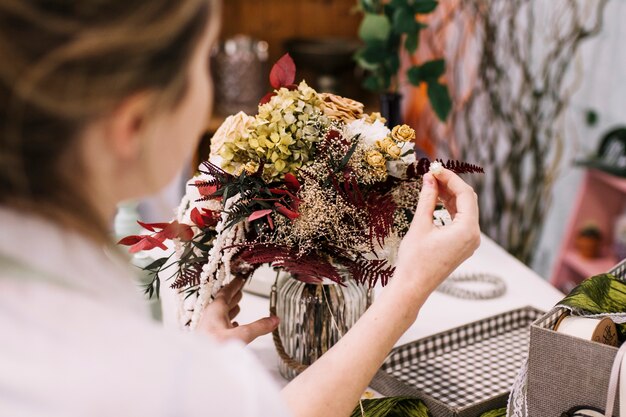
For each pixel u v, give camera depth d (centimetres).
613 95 254
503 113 295
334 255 104
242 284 107
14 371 43
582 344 87
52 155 44
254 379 49
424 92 335
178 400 45
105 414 43
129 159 48
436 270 77
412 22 210
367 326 73
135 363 45
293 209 99
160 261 104
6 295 44
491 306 146
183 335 50
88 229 47
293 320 113
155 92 45
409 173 103
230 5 354
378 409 101
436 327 137
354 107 109
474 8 305
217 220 102
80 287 46
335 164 100
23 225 45
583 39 259
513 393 95
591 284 102
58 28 41
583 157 267
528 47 280
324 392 68
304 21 364
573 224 262
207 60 51
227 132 105
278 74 112
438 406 103
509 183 297
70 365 43
